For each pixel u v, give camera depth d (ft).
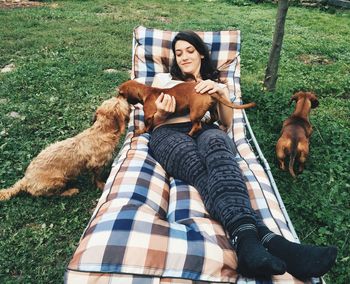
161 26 30.99
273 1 45.83
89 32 27.94
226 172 8.23
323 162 13.61
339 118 17.22
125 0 41.88
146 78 14.28
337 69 23.03
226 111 10.87
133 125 12.62
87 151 11.64
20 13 32.63
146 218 7.61
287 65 23.24
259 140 14.69
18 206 11.32
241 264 6.92
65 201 11.69
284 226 8.44
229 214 7.52
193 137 10.30
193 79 12.03
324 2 43.70
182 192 9.06
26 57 22.61
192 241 7.29
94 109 17.03
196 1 45.62
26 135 14.96
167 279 6.86
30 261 9.55
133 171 9.57
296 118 13.60
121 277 6.78
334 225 10.73
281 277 7.03
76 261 6.89
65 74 20.15
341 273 9.33
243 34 29.76
